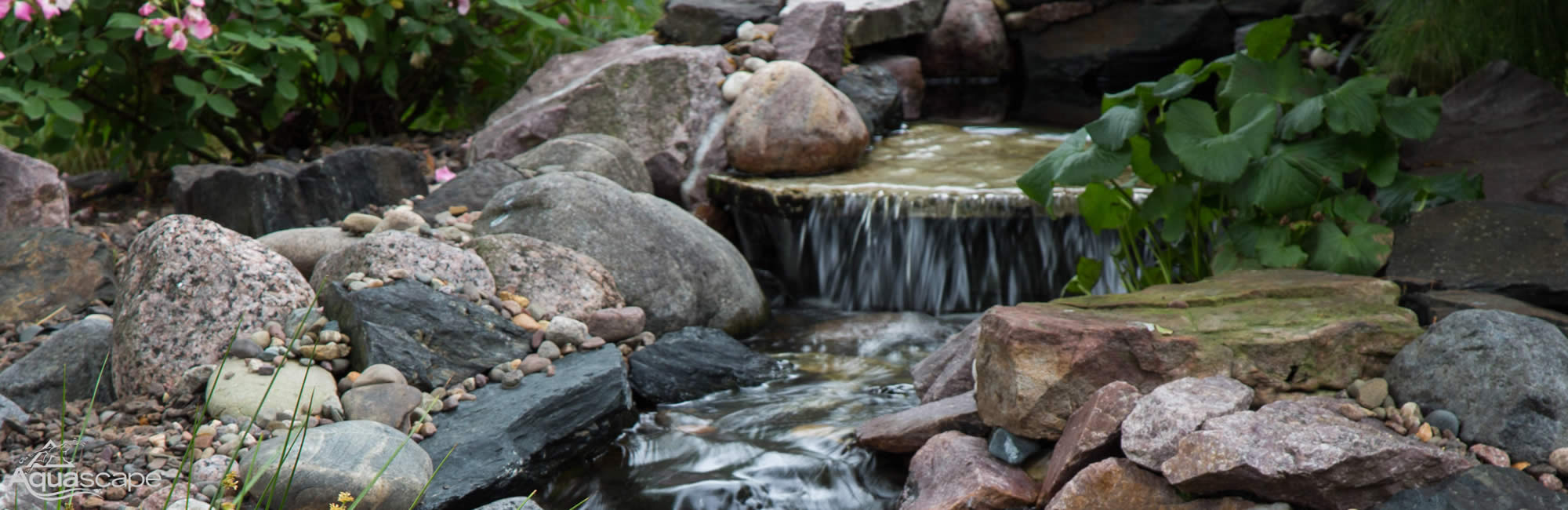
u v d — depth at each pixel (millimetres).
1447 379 2727
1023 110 7582
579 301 4184
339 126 6535
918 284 5188
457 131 6777
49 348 3590
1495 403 2609
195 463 2924
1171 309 3178
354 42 6219
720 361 4223
